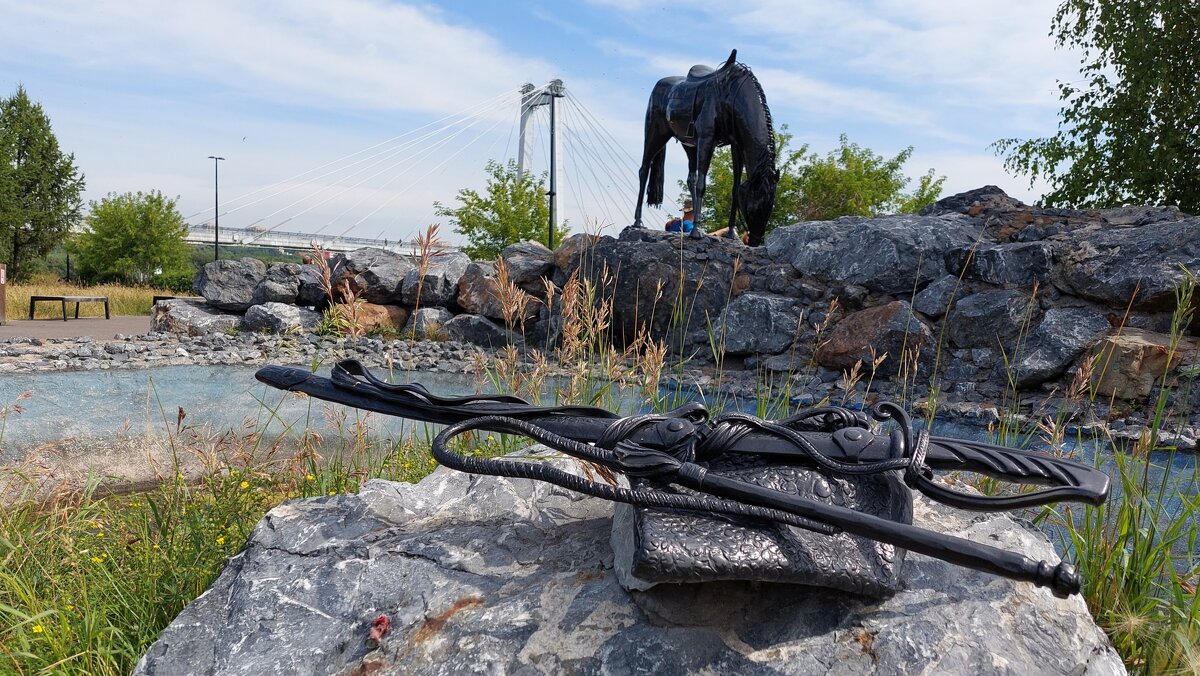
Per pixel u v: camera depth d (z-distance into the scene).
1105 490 1.64
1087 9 14.96
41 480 4.52
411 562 2.03
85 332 15.50
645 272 11.04
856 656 1.72
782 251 10.77
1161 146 14.47
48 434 6.07
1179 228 7.84
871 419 2.07
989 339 8.46
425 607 1.89
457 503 2.32
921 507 2.34
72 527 3.32
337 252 14.13
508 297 3.84
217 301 13.73
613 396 4.23
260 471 3.76
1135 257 7.83
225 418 6.76
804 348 9.71
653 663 1.71
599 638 1.77
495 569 1.99
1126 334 7.46
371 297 13.74
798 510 1.61
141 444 5.59
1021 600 1.88
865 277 9.69
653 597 1.79
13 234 43.00
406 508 2.30
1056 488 1.65
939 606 1.85
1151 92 14.55
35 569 2.97
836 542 1.77
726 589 1.81
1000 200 10.80
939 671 1.70
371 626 1.87
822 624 1.79
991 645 1.76
